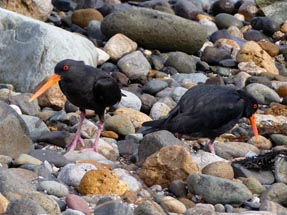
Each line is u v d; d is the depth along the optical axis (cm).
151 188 1082
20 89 1505
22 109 1372
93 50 1644
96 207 931
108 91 1223
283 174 1141
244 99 1260
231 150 1252
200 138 1295
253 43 1806
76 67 1205
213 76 1711
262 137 1331
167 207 988
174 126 1203
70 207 955
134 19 1809
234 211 1017
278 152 1161
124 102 1449
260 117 1434
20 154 1133
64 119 1360
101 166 1115
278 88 1622
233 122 1244
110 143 1267
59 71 1206
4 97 1427
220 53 1800
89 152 1186
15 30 1553
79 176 1049
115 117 1334
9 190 951
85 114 1319
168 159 1088
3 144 1145
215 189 1033
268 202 1020
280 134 1362
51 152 1148
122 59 1680
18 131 1160
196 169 1088
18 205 891
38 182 1028
